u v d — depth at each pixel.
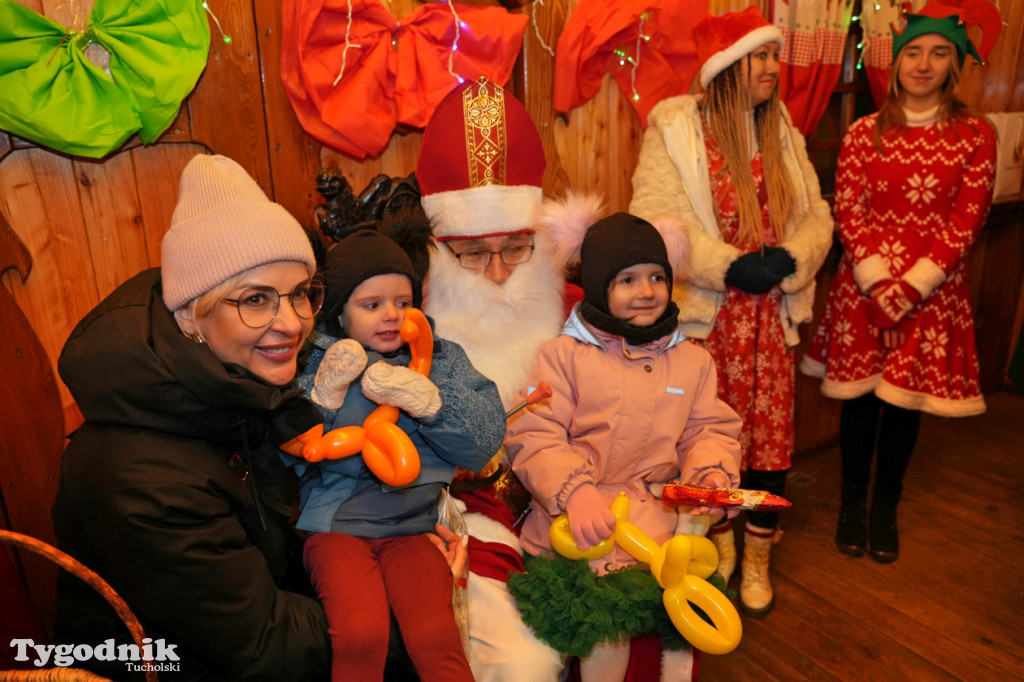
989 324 3.09
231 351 0.91
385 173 1.57
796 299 1.75
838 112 2.46
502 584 1.24
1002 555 2.05
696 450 1.29
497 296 1.44
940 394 1.91
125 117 1.17
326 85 1.37
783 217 1.73
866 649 1.71
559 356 1.37
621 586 1.16
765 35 1.60
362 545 1.05
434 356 1.19
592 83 1.76
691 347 1.40
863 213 1.94
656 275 1.32
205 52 1.22
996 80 2.76
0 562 1.10
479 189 1.41
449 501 1.20
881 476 2.06
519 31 1.54
